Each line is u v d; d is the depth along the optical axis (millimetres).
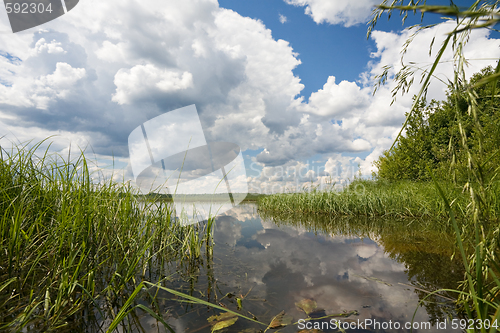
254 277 1592
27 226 1626
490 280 1306
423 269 1688
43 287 1265
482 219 927
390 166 9141
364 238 2791
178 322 1062
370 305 1194
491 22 423
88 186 1727
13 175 1750
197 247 2109
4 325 983
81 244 1518
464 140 846
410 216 4629
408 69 1106
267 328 1010
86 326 1020
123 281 1323
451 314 1098
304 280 1527
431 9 452
